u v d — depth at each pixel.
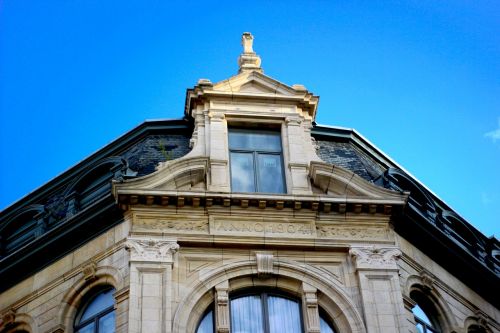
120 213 28.92
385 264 28.09
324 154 32.56
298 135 31.25
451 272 32.03
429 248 31.30
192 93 31.77
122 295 26.89
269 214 28.66
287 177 30.11
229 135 31.25
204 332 26.50
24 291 29.95
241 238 27.95
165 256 27.17
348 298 27.30
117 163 31.16
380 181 31.92
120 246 28.30
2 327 29.58
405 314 27.55
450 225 34.16
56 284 29.27
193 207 28.44
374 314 26.89
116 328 26.22
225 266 27.48
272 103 32.00
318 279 27.69
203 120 31.39
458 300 31.39
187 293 26.69
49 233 30.00
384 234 29.09
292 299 27.66
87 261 28.92
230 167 30.38
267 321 27.08
